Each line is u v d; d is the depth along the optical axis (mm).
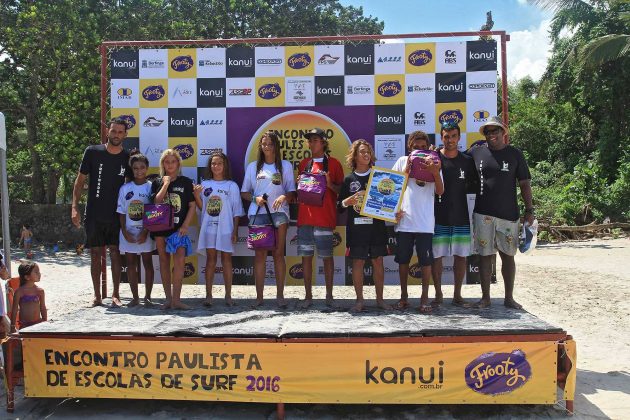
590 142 25703
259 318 5000
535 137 28125
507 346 4320
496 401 4320
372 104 6363
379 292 5406
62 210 20125
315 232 5496
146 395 4410
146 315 5113
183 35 21234
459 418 4387
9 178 23109
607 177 22375
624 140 22172
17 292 5316
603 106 22641
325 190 5398
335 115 6395
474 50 6270
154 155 6559
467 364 4320
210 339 4371
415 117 6332
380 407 4617
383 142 6359
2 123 5801
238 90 6484
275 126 6453
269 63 6453
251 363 4352
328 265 5574
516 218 5293
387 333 4324
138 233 5656
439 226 5422
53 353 4457
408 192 5270
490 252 5305
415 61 6312
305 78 6422
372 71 6359
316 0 27156
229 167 5969
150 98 6543
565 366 4371
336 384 4324
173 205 5477
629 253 15008
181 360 4387
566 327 7086
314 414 4480
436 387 4316
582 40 21969
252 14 24703
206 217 5730
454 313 5082
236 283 6480
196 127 6520
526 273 11719
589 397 4723
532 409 4508
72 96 18656
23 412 4543
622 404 4559
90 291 10016
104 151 5777
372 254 5281
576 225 20422
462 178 5375
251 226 5535
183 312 5270
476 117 6281
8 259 5832
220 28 24141
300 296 8672
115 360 4426
